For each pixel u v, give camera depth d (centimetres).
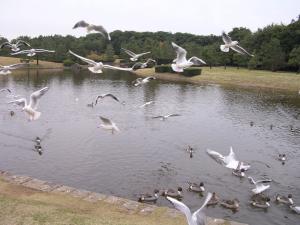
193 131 4803
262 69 11869
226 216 2703
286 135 4791
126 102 6606
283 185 3244
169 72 11288
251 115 5931
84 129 4694
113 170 3412
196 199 2897
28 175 3266
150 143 4206
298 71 11056
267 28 12119
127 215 2208
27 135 4391
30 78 9862
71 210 2181
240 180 3278
